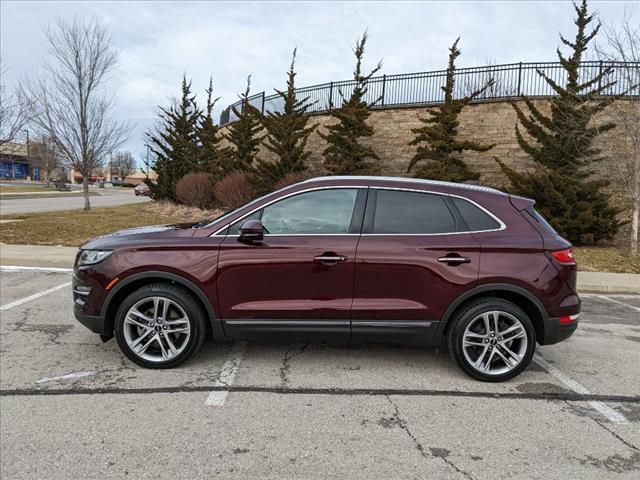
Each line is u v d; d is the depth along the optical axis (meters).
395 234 4.16
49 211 21.91
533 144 16.83
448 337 4.20
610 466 2.95
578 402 3.85
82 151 19.70
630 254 12.18
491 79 16.77
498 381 4.18
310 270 4.09
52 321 5.83
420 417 3.52
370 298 4.11
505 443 3.19
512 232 4.19
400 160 19.17
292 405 3.66
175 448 3.04
